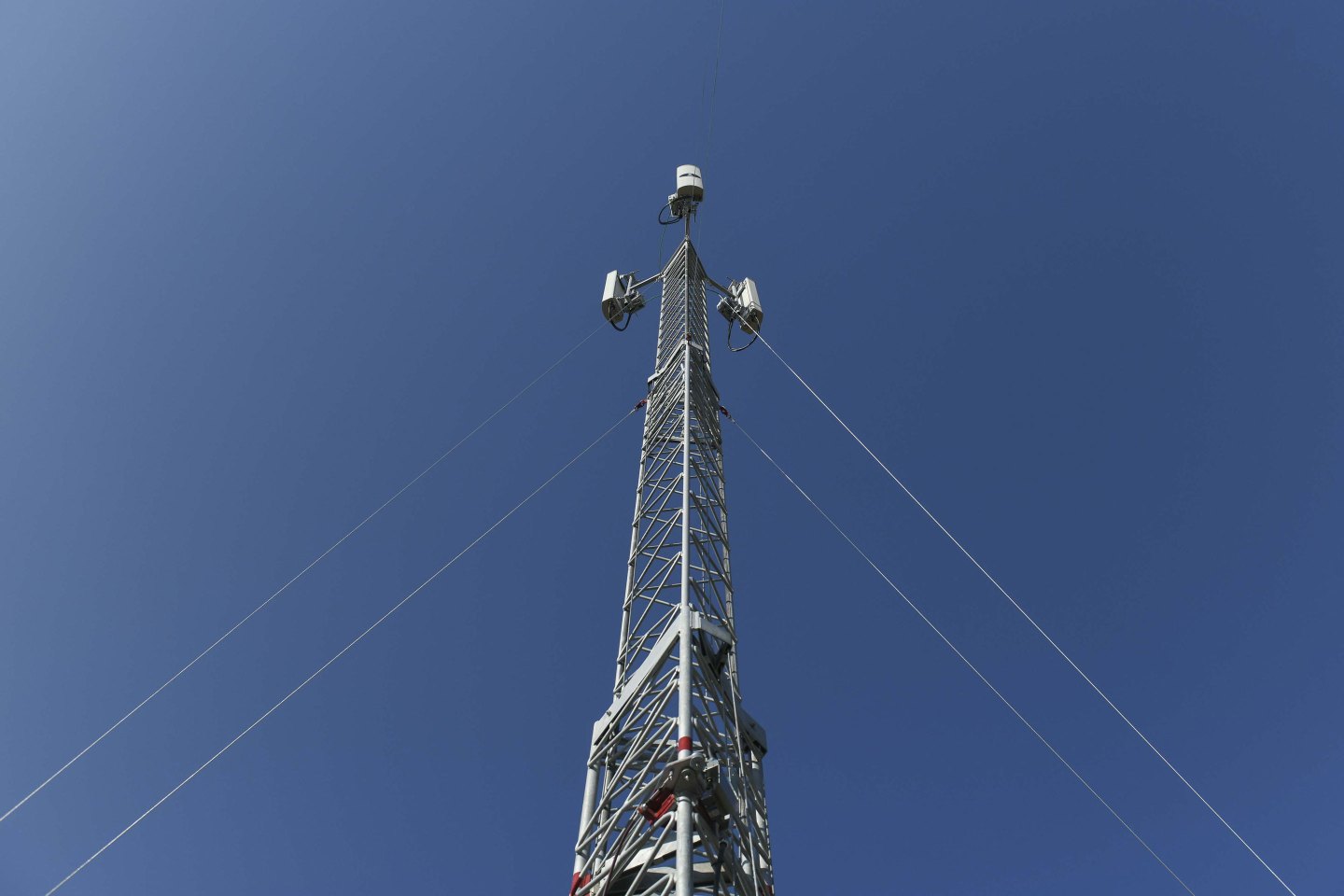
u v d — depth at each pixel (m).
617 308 51.12
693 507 35.75
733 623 31.22
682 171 54.78
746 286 51.56
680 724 23.31
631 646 31.55
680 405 40.69
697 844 23.66
